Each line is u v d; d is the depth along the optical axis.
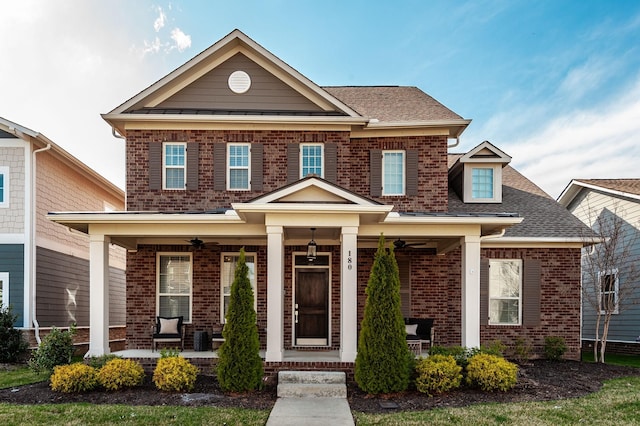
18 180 14.09
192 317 12.90
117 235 10.89
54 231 15.34
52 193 15.29
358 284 13.23
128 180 12.91
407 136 13.53
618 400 8.35
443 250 12.95
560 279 13.90
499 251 13.92
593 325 17.88
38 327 13.91
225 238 12.51
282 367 9.84
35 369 10.00
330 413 7.82
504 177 16.95
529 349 13.04
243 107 13.27
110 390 8.93
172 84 13.27
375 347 8.95
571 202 20.78
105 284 10.87
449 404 8.33
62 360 10.02
